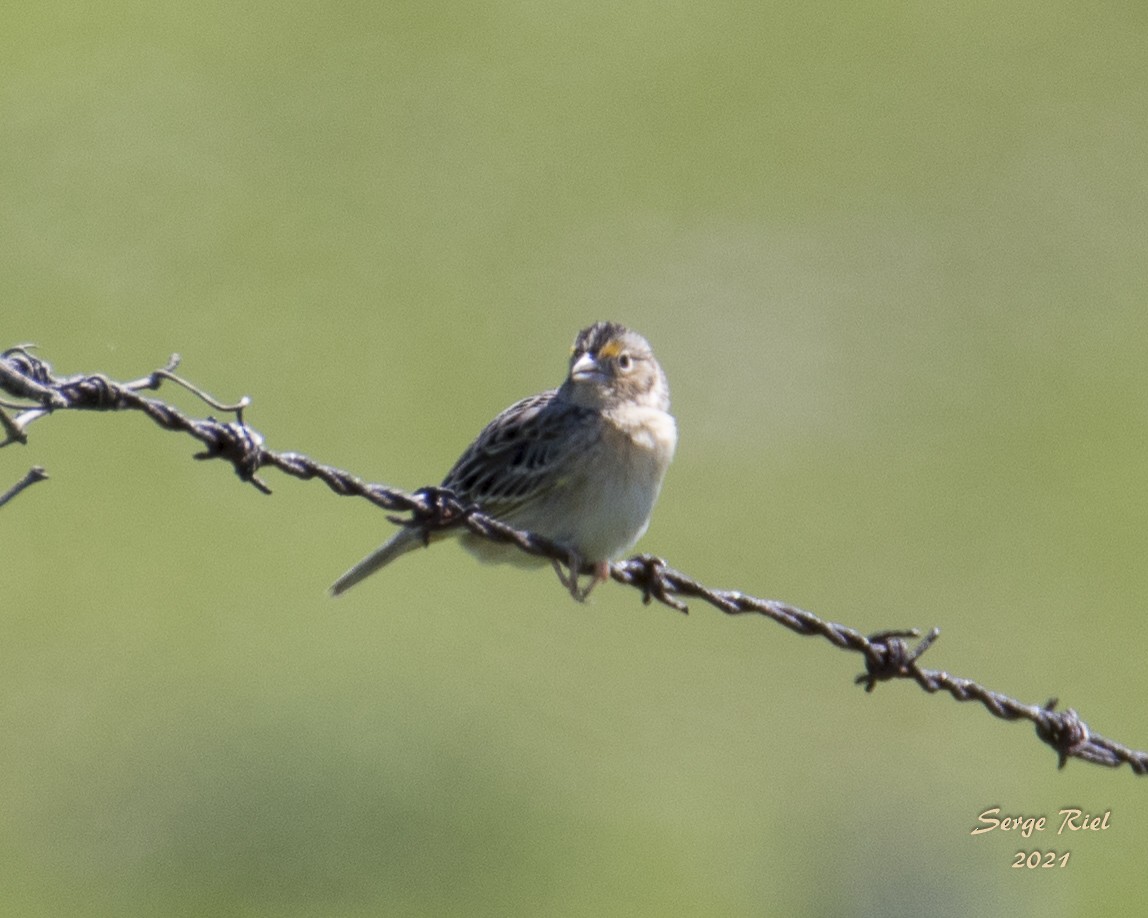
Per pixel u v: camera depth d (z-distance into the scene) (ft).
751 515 80.59
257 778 58.80
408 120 112.88
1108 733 64.80
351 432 82.53
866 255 104.01
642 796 59.47
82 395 21.89
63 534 72.28
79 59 114.42
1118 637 71.72
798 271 102.53
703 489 83.15
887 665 27.81
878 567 77.41
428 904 55.26
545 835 57.06
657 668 66.90
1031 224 106.93
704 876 55.21
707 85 120.98
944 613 73.87
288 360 87.66
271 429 81.66
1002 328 97.09
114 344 86.99
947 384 92.58
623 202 108.37
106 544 71.82
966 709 65.41
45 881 53.78
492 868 56.34
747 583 75.41
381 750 60.03
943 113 117.60
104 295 90.89
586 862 55.72
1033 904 52.80
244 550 72.08
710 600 27.22
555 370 89.76
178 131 107.65
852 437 87.92
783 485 82.99
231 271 95.30
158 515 74.13
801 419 89.71
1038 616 73.31
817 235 105.91
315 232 100.32
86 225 96.94
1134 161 111.55
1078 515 81.10
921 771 61.21
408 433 82.33
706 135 116.26
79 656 65.62
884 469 84.64
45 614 67.67
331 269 97.25
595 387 31.45
